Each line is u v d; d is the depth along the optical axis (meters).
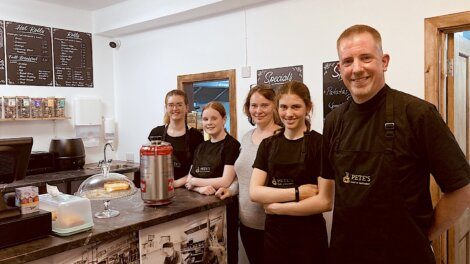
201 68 3.77
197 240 2.08
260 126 2.21
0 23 3.68
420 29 2.45
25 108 3.70
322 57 2.92
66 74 4.20
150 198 2.00
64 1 4.01
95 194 1.74
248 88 3.40
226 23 3.53
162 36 4.11
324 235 1.86
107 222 1.73
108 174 1.93
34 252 1.38
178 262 1.98
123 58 4.57
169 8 3.64
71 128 4.26
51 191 1.72
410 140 1.32
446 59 2.47
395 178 1.33
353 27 1.39
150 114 4.32
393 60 2.57
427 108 1.31
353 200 1.42
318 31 2.93
